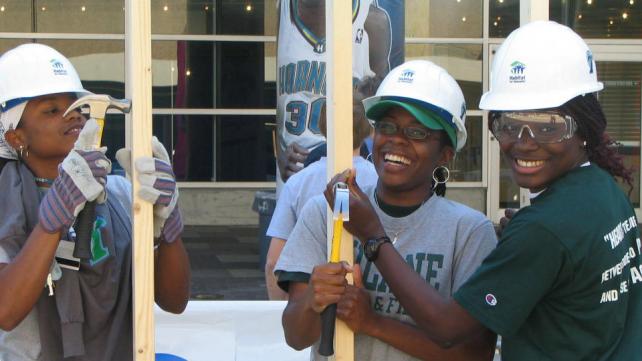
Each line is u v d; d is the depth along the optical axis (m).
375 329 2.06
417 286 1.97
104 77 11.69
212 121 11.88
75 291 2.21
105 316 2.26
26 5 11.52
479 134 11.48
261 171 11.95
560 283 1.86
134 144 1.97
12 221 2.14
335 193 1.99
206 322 3.46
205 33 11.82
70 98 2.28
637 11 11.34
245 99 11.94
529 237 1.85
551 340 1.90
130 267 2.33
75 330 2.21
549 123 1.91
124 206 2.43
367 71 6.23
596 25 11.39
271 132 11.93
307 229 2.20
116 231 2.33
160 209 2.05
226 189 11.90
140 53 1.96
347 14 2.03
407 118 2.09
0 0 11.44
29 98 2.20
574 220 1.84
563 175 1.96
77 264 2.20
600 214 1.87
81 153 1.98
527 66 1.94
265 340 3.48
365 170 3.08
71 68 2.31
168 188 2.02
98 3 11.60
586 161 2.02
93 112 1.99
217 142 11.87
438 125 2.09
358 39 6.18
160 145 2.09
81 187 1.96
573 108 1.92
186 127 11.84
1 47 11.54
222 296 7.39
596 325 1.87
